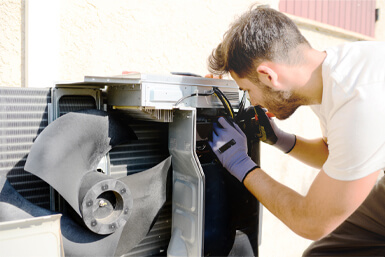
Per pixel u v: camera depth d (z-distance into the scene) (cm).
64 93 148
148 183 149
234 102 166
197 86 151
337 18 383
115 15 215
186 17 247
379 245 179
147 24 229
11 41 184
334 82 124
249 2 281
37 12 185
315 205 124
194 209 146
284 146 181
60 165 128
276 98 139
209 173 153
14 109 139
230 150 149
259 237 172
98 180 129
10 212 124
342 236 184
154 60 233
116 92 153
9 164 139
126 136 153
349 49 131
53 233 110
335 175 119
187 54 249
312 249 192
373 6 441
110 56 215
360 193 118
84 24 204
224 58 141
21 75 188
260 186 142
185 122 145
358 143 114
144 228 150
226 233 159
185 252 153
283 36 128
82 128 139
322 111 155
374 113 113
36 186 146
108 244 136
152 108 136
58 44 195
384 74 118
